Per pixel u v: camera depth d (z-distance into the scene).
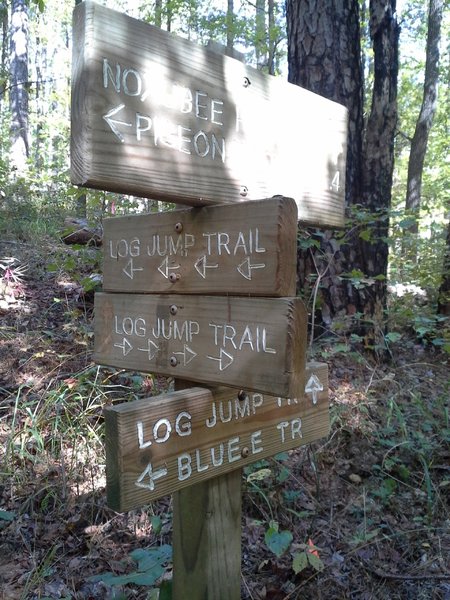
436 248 6.15
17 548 2.63
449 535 3.03
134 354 1.83
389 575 2.66
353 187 5.18
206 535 1.74
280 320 1.43
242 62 1.71
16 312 4.80
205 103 1.55
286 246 1.44
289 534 2.20
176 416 1.56
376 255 5.03
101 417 3.46
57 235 6.36
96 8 1.30
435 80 12.91
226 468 1.71
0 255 5.82
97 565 2.56
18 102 13.77
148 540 2.75
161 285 1.72
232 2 13.22
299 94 1.85
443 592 2.61
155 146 1.43
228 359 1.55
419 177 13.12
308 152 1.90
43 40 21.66
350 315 4.61
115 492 1.44
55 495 2.88
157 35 1.42
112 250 1.88
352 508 3.16
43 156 15.04
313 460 3.29
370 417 3.93
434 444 3.71
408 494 3.37
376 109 5.26
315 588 2.54
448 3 12.73
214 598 1.76
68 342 4.41
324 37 4.92
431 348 5.62
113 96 1.34
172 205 4.63
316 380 2.06
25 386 3.79
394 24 5.30
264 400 1.84
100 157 1.32
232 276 1.53
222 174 1.61
